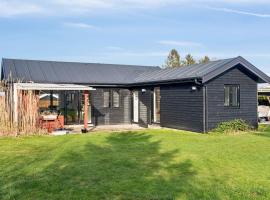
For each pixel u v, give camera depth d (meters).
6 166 8.91
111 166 8.88
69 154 10.61
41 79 20.16
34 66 22.20
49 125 16.69
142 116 21.67
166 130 18.14
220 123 17.16
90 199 6.23
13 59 22.78
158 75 21.09
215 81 17.08
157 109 21.12
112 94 22.62
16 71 20.73
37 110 15.96
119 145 12.55
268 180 7.55
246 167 8.83
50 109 20.11
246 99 18.14
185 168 8.70
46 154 10.65
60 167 8.75
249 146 11.98
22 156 10.33
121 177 7.76
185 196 6.38
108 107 22.47
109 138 14.73
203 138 14.39
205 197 6.32
